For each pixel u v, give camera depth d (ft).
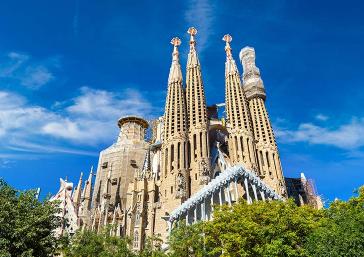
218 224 141.59
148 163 379.76
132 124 464.65
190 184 316.60
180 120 349.00
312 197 423.64
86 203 376.48
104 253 139.85
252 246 134.41
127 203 332.80
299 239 136.56
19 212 113.19
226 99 386.11
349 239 114.11
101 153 428.56
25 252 104.94
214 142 371.97
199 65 398.21
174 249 146.10
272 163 351.67
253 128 374.22
